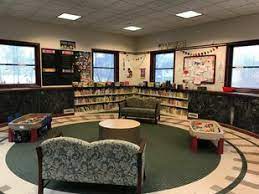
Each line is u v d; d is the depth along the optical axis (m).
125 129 4.20
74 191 2.74
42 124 4.95
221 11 5.48
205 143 4.67
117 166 2.42
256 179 3.08
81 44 7.91
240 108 5.56
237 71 6.21
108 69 8.84
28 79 6.94
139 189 2.44
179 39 7.63
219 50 6.50
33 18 6.50
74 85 7.55
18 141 4.59
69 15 6.12
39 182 2.57
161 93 7.97
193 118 6.91
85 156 2.43
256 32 5.61
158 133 5.47
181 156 3.96
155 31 8.18
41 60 7.07
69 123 6.34
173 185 2.90
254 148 4.37
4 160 3.64
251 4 4.91
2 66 6.43
